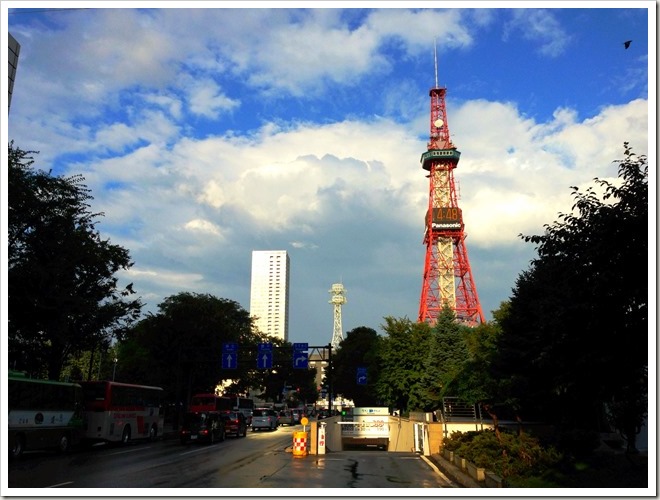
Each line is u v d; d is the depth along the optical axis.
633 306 10.74
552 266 12.30
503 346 27.41
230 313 64.06
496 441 17.72
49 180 31.80
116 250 36.31
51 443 24.58
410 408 52.97
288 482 15.19
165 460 21.80
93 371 80.62
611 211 10.72
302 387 107.94
